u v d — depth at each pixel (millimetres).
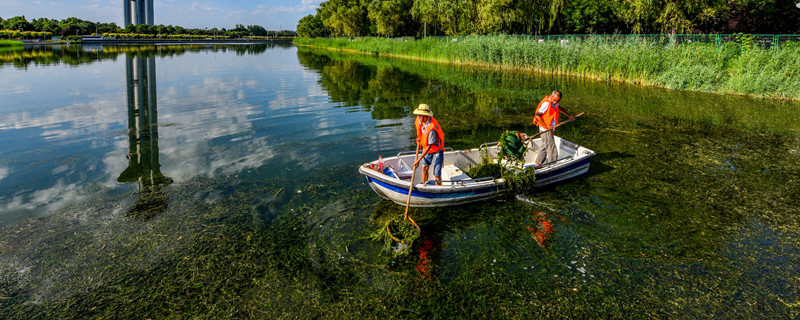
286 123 11773
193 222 5875
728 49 19297
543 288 4523
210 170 7883
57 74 25141
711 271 4770
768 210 6266
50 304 4270
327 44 81125
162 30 137875
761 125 11477
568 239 5469
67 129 11109
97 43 88938
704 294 4395
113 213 6129
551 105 7113
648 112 13352
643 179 7508
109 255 5082
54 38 94688
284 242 5371
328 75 25656
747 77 16609
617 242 5387
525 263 4957
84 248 5219
